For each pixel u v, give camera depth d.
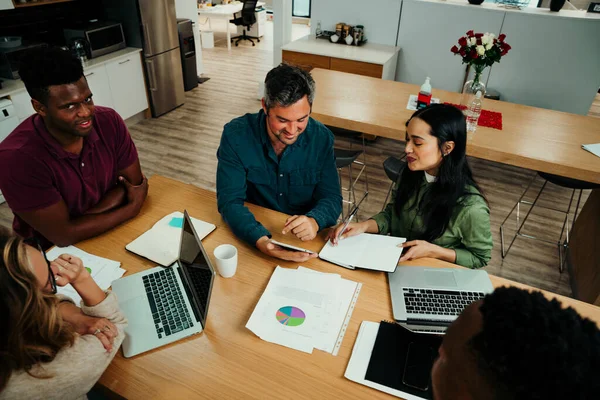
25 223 1.62
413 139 1.47
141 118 4.63
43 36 3.81
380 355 1.09
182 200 1.76
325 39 4.78
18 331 0.75
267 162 1.65
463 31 4.18
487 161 4.04
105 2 4.16
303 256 1.41
